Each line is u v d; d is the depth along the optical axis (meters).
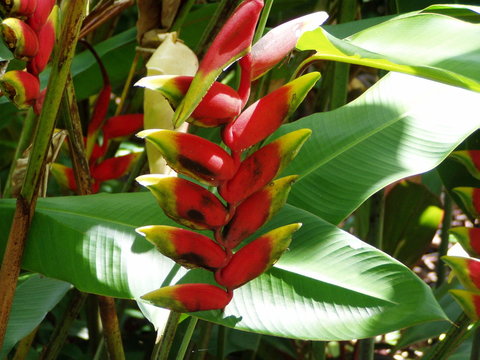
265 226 0.76
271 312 0.69
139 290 0.72
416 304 0.65
